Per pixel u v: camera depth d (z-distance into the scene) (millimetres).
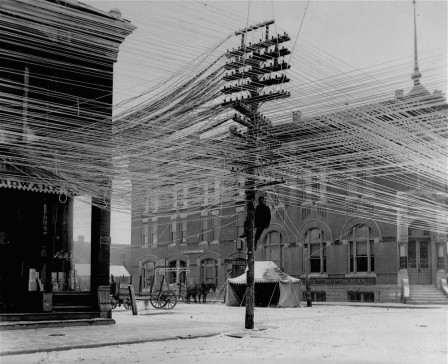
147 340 14148
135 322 19812
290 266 41062
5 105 7535
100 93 14352
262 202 17875
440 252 35938
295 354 11820
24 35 12109
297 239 40938
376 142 7352
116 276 51062
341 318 23266
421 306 32188
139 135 8305
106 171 8273
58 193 15781
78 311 18234
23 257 17609
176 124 8562
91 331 16203
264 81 10859
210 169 9180
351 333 16562
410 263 36844
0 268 17203
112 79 13766
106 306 18625
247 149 9547
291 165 9172
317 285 39625
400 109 6941
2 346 12609
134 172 8398
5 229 17391
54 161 7863
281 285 33531
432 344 13648
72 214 18734
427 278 36281
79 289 19062
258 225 17750
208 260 46344
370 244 37688
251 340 14625
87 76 14195
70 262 18844
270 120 9602
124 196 9172
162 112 8492
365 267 37812
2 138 7418
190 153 8742
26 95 9375
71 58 12953
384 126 7156
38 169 9477
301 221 40938
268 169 9641
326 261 39531
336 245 39094
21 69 12148
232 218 44844
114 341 13609
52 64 12633
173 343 13922
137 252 51938
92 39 13148
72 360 10977
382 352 12180
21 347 12438
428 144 6965
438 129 6812
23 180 12359
